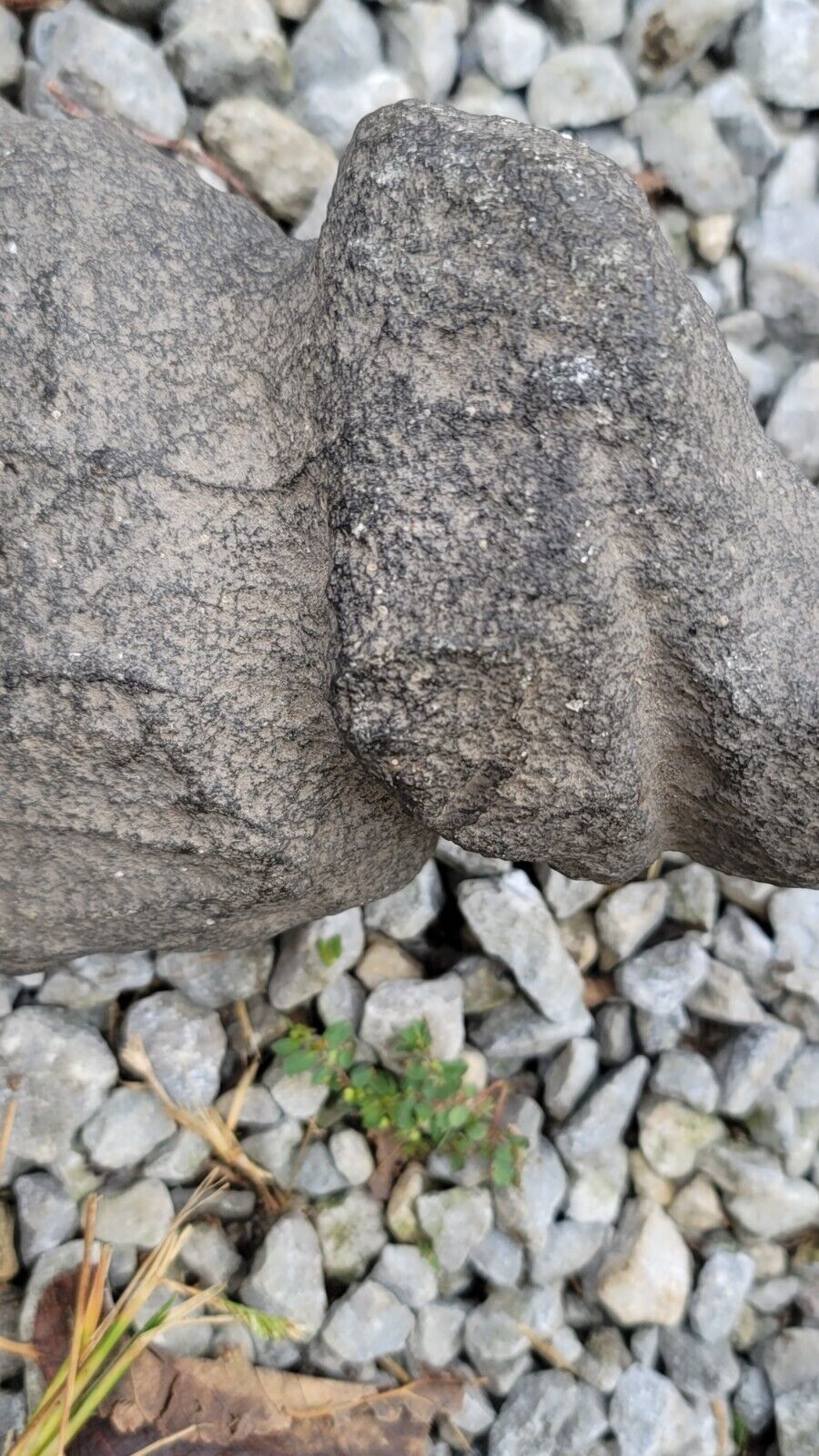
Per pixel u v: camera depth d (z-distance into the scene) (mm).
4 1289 280
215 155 368
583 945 352
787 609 195
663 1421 308
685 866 362
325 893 241
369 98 383
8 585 199
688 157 410
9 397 197
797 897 355
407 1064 318
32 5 359
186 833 216
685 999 354
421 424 184
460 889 338
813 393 404
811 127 431
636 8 415
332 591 187
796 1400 319
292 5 380
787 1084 349
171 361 207
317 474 197
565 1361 315
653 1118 342
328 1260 306
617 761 195
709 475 186
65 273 203
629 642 190
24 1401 266
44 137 212
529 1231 314
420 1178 314
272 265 226
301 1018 326
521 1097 332
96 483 199
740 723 193
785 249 420
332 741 214
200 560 202
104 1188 293
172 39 363
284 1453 273
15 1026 293
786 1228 337
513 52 404
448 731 188
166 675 200
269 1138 309
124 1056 295
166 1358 273
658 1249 325
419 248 188
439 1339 307
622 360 181
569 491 181
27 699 201
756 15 411
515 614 180
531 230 183
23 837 220
